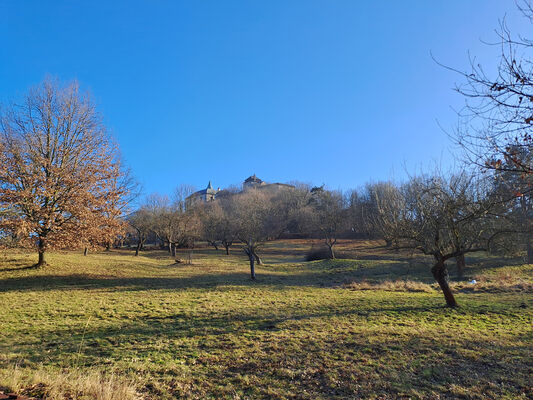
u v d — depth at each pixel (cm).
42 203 2197
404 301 1608
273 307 1459
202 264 3800
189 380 664
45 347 879
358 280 2586
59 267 2547
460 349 862
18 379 569
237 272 3184
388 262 3625
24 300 1538
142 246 6575
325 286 2305
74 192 2192
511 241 1386
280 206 7331
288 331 1050
